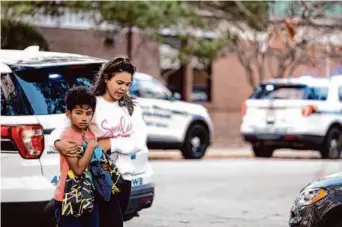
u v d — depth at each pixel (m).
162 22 34.88
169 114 28.56
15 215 11.49
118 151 9.83
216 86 44.75
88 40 38.94
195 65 42.72
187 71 43.44
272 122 30.12
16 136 11.57
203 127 30.17
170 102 28.64
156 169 26.09
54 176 11.79
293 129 29.69
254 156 32.72
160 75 41.12
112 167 9.44
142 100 27.39
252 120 30.61
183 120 29.17
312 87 30.12
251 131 30.58
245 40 39.59
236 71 45.28
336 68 35.97
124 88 9.79
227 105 45.03
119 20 34.66
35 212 11.55
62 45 38.22
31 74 12.23
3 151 11.51
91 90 9.69
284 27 31.72
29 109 11.84
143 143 10.09
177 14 35.12
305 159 31.28
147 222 16.06
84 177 9.28
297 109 29.75
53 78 12.48
